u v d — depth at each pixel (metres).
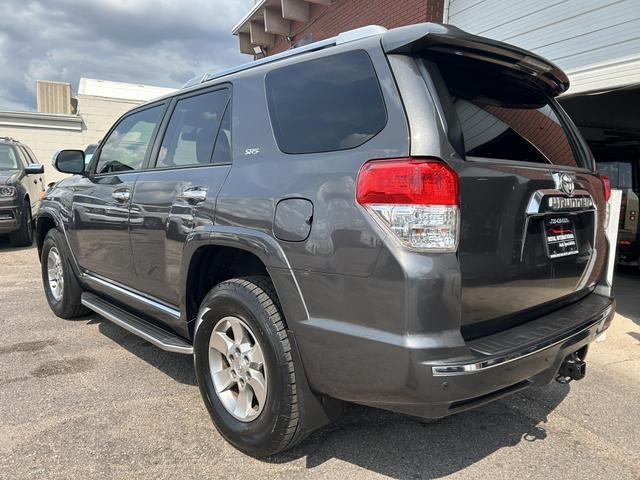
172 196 2.98
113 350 4.00
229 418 2.59
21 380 3.43
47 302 5.44
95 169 4.18
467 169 1.96
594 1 5.42
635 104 9.01
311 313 2.14
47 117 16.50
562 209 2.43
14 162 9.61
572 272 2.62
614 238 3.94
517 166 2.20
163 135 3.40
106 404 3.09
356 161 2.04
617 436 2.86
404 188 1.87
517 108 2.61
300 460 2.52
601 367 3.89
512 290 2.21
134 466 2.45
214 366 2.69
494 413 3.09
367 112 2.10
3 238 10.58
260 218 2.34
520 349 2.01
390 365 1.89
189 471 2.41
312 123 2.33
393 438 2.75
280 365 2.26
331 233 2.04
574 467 2.54
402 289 1.85
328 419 2.37
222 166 2.72
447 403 1.87
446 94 2.06
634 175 7.45
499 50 2.27
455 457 2.59
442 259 1.88
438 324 1.87
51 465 2.45
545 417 3.06
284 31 12.90
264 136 2.54
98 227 3.79
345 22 10.25
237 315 2.49
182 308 2.91
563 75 2.73
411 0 8.07
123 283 3.64
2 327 4.57
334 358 2.07
